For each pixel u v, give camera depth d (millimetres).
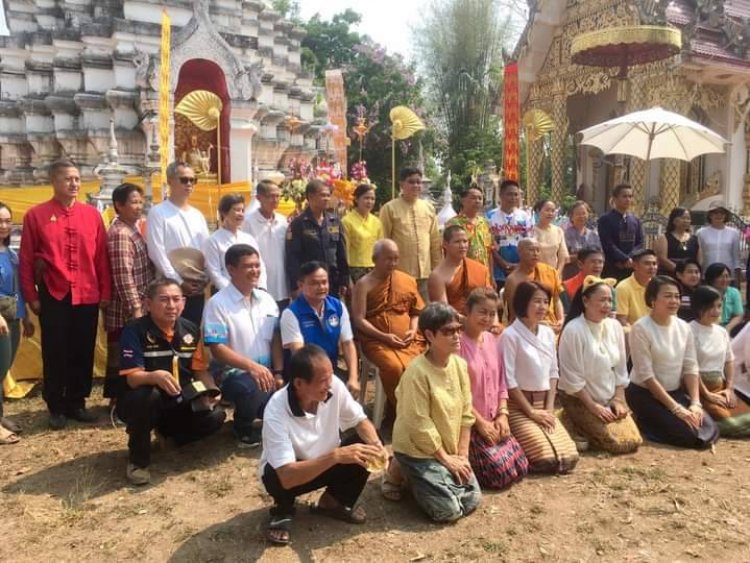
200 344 5164
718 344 6020
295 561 3695
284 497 3895
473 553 3766
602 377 5445
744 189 15477
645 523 4117
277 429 3795
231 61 17578
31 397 6754
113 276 5770
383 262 5789
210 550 3805
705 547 3826
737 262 8453
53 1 20000
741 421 5715
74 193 5703
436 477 4156
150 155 10164
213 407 5066
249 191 12961
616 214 8023
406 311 5953
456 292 6227
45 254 5625
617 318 6711
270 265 6656
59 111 17938
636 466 5031
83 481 4715
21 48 19969
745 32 14359
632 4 14172
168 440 5375
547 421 5090
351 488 4047
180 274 5914
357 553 3775
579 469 4988
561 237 7762
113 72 17891
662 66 14117
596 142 10703
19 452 5242
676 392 5781
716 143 9477
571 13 16578
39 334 6973
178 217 6082
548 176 25344
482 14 28844
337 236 6750
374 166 29984
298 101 22781
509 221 7738
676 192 14391
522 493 4555
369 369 6234
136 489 4609
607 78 15453
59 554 3775
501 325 6160
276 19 23922
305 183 9258
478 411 4840
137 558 3734
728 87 15148
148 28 17953
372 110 28422
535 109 16641
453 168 27344
